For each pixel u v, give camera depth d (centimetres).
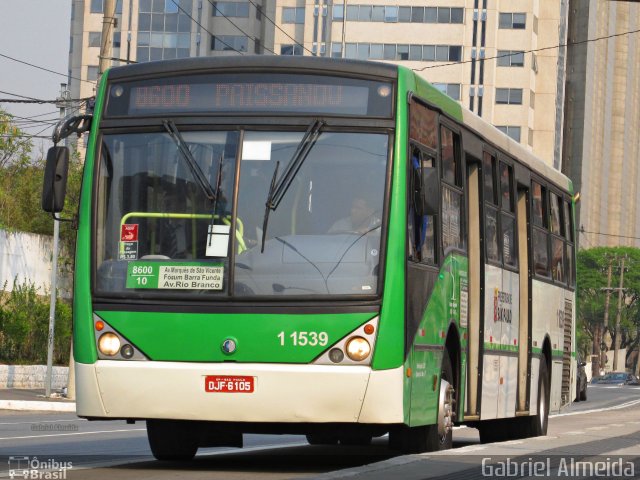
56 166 1742
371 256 1672
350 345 1650
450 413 1969
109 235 1714
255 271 1667
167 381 1661
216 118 1719
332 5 15912
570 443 2203
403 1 15762
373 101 1720
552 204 2909
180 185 1706
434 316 1861
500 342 2348
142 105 1745
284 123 1709
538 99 16175
